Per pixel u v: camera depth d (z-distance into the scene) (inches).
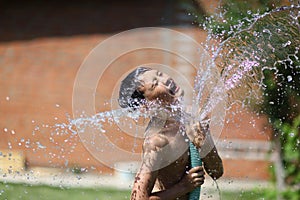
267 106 609.0
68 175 883.4
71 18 1424.7
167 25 1251.8
